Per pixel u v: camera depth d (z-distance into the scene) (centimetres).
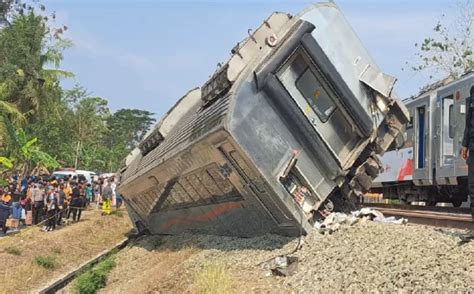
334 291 649
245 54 966
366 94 975
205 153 1003
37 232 2188
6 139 2767
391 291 602
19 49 3541
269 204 958
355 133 984
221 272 819
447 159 1744
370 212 941
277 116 938
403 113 994
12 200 2253
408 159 2081
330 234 877
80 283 1381
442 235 759
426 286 588
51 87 3766
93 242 2252
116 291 1187
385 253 706
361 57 980
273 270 783
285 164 933
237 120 905
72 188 2553
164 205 1546
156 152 1528
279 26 989
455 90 1700
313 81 963
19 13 3712
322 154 955
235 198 1034
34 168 3494
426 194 2070
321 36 957
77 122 5291
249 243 1012
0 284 1501
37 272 1681
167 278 970
